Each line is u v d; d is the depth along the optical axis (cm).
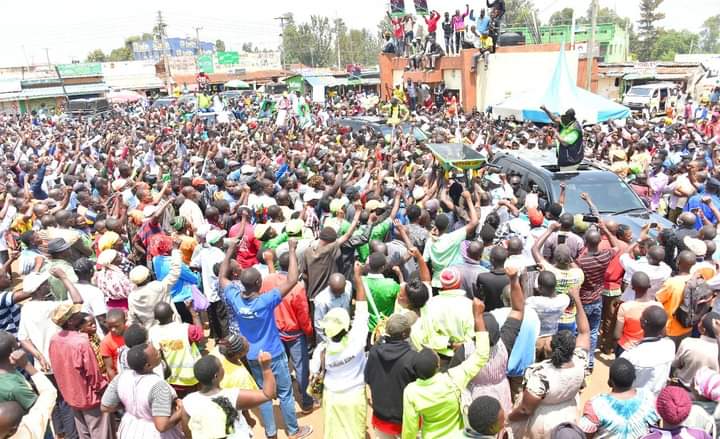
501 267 598
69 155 1582
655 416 392
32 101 5300
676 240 711
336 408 485
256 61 6950
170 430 433
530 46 2962
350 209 870
